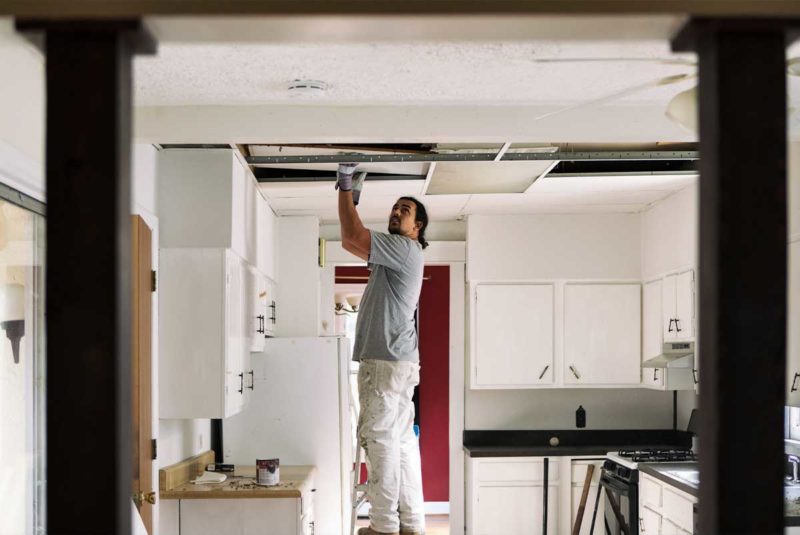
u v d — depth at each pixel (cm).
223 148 425
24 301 257
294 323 600
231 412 439
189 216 425
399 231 465
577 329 633
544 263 634
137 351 360
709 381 90
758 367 89
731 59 89
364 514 749
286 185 504
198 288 425
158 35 94
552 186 523
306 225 605
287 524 438
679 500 458
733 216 89
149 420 386
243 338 473
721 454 89
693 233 523
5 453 242
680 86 312
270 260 562
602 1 89
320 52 270
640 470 526
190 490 432
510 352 634
